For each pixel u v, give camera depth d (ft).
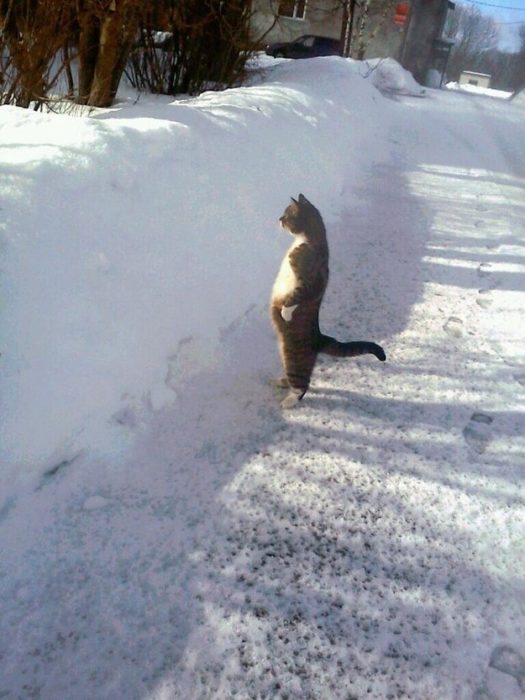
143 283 5.54
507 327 6.96
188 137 7.27
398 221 10.18
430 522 4.31
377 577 3.87
